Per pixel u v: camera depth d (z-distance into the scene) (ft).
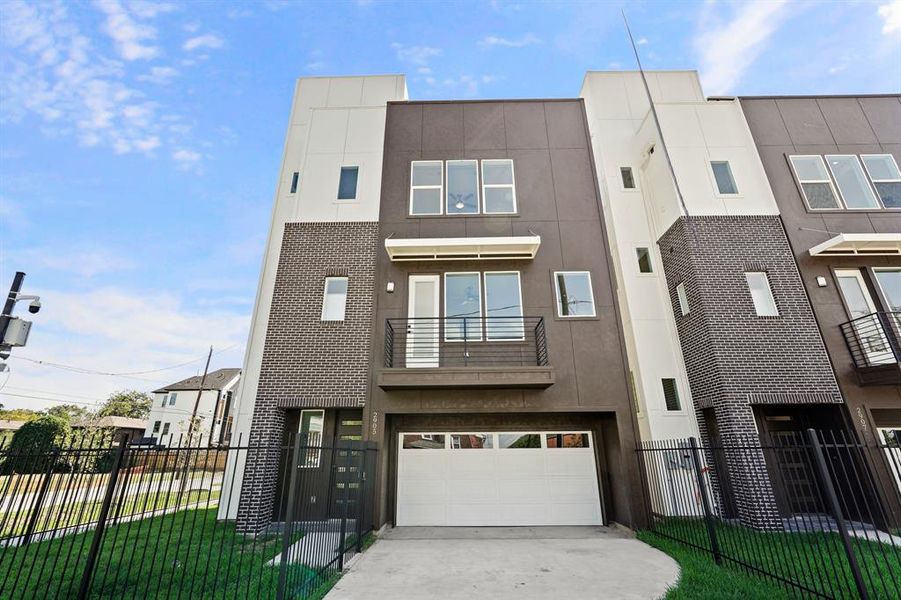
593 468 31.14
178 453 17.13
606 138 44.88
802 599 15.29
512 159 37.78
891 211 35.09
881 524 26.68
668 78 47.19
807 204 35.50
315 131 39.29
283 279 33.96
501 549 23.77
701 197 36.29
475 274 34.04
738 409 29.94
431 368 28.86
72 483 18.31
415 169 37.70
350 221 35.86
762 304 33.12
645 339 37.63
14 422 120.16
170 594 16.05
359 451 24.41
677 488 29.19
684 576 18.19
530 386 29.40
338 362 31.32
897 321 31.17
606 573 19.26
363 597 16.51
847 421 29.37
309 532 18.02
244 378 34.12
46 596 15.87
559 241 34.71
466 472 31.19
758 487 27.68
